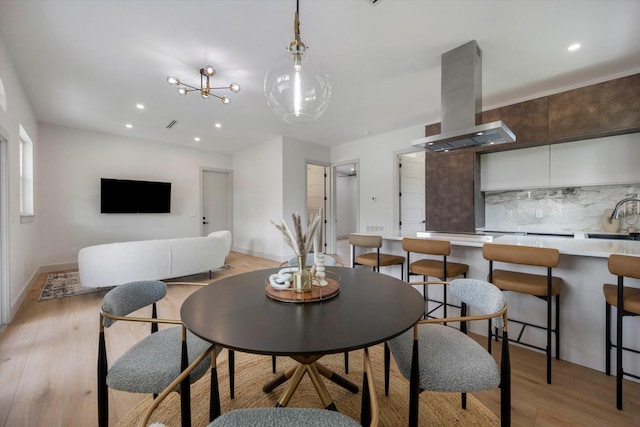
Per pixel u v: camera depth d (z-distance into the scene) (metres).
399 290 1.47
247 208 6.77
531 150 3.75
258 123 4.86
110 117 4.56
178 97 3.72
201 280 4.48
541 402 1.63
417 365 1.09
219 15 2.18
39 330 2.59
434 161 4.39
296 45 1.82
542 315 2.18
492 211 4.36
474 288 1.47
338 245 8.14
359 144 5.99
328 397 1.54
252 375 1.90
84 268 3.44
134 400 1.67
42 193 4.83
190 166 6.65
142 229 5.97
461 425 1.45
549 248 1.80
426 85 3.37
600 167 3.25
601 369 1.92
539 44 2.55
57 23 2.27
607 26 2.29
